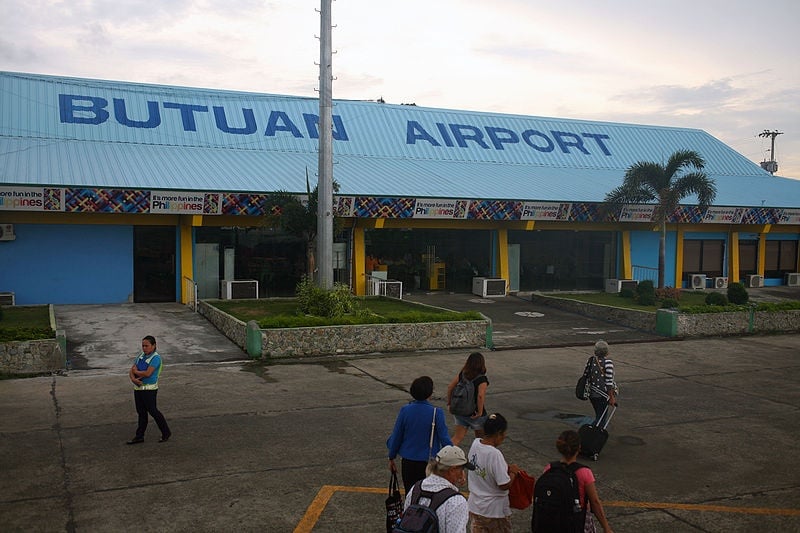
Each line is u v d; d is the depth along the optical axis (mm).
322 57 18797
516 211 27234
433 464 5129
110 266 23391
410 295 28734
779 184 38281
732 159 40562
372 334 17344
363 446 10023
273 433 10562
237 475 8742
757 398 13867
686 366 17109
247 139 29297
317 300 18656
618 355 18359
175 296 24312
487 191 27797
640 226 31766
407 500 5000
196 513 7566
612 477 9125
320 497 8102
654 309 23438
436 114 35344
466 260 30000
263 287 25953
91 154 24797
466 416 8891
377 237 28219
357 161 29828
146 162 24844
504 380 14969
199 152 27422
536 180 31078
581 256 32062
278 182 24562
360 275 27000
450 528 4734
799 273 36312
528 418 11922
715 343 20672
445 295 29125
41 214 22391
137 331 18625
